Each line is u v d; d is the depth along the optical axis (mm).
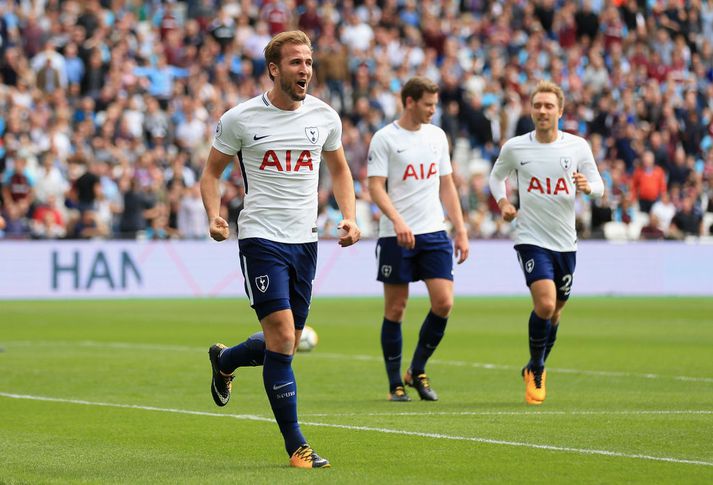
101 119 61594
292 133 16000
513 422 19469
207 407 21594
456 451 16578
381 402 22391
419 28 74938
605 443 17234
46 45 63344
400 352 23000
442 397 23188
